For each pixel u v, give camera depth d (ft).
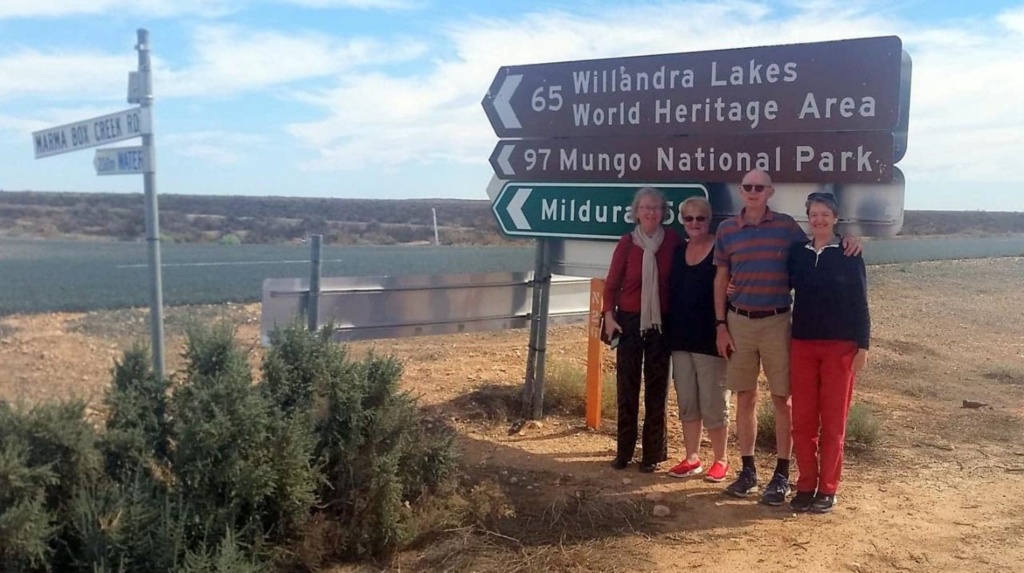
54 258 78.59
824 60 21.09
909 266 109.91
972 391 34.58
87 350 33.06
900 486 21.53
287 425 14.89
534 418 26.73
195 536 13.67
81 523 12.87
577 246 25.96
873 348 43.62
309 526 15.31
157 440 14.84
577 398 28.55
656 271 21.42
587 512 18.80
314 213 219.82
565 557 16.49
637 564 16.46
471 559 16.21
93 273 63.72
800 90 21.47
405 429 17.02
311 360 16.31
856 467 23.21
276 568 14.97
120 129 19.25
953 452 24.79
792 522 18.86
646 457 21.95
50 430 13.23
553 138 25.77
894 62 20.22
